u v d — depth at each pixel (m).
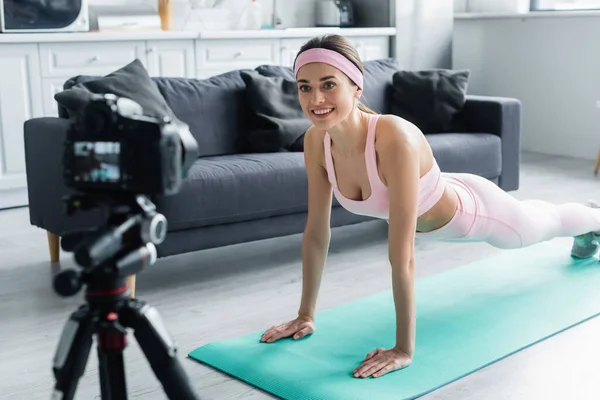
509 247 2.83
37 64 4.45
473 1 6.56
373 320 2.60
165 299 2.89
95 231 1.21
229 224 3.11
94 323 1.26
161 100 3.43
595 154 5.79
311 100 2.06
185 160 1.28
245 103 3.78
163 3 5.30
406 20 6.00
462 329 2.52
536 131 6.21
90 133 1.22
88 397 2.09
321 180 2.41
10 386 2.18
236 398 2.07
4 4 4.35
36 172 3.24
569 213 2.99
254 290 3.00
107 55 4.70
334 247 3.64
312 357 2.30
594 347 2.39
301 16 6.13
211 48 5.11
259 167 3.20
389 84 4.41
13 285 3.09
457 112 4.25
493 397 2.05
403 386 2.09
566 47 5.88
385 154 2.15
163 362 1.29
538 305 2.73
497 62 6.41
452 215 2.53
